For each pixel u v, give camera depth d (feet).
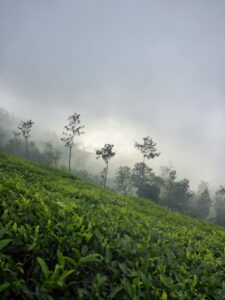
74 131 314.55
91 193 47.26
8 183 26.68
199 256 22.86
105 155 310.04
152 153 336.08
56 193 33.68
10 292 12.13
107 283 14.32
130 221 29.78
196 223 60.29
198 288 16.22
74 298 12.84
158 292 13.94
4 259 13.29
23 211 19.98
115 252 17.38
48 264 14.83
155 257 17.43
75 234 17.33
